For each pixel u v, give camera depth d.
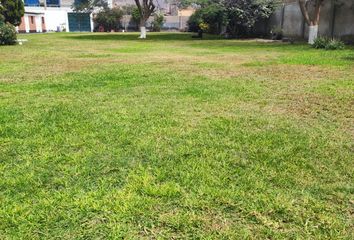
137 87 6.20
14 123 4.14
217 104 5.00
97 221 2.22
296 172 2.88
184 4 25.97
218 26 28.03
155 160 3.10
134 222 2.21
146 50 14.27
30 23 41.88
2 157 3.19
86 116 4.40
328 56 10.82
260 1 22.55
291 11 21.14
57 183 2.71
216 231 2.12
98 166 2.98
